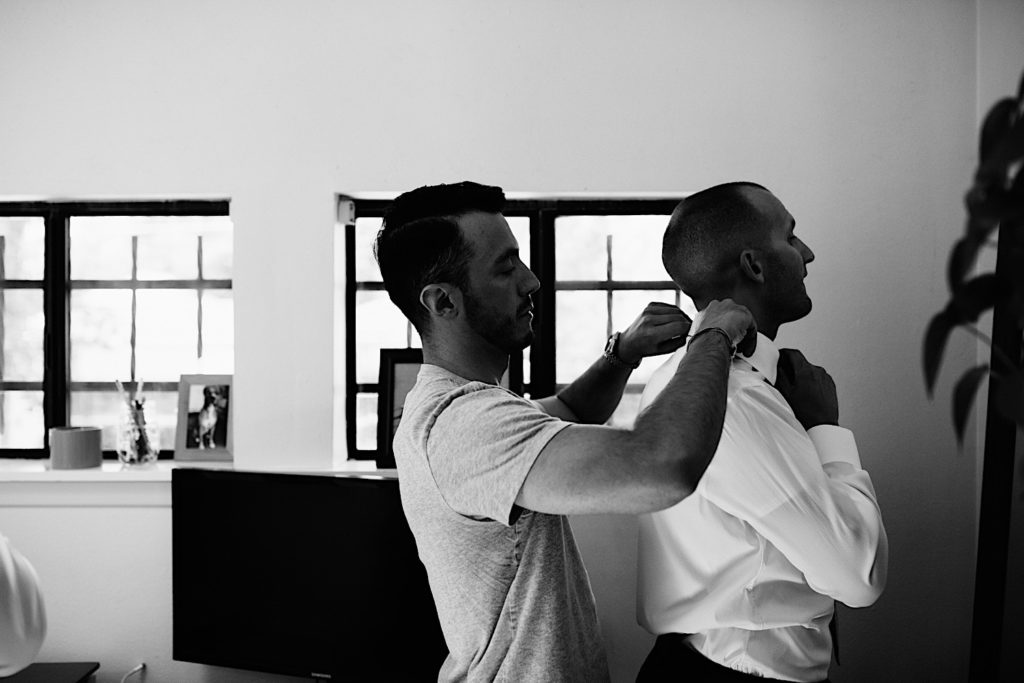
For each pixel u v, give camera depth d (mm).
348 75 2111
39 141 2127
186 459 2199
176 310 2301
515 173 2096
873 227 2057
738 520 1328
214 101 2119
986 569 1650
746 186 1441
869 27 2055
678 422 943
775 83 2066
